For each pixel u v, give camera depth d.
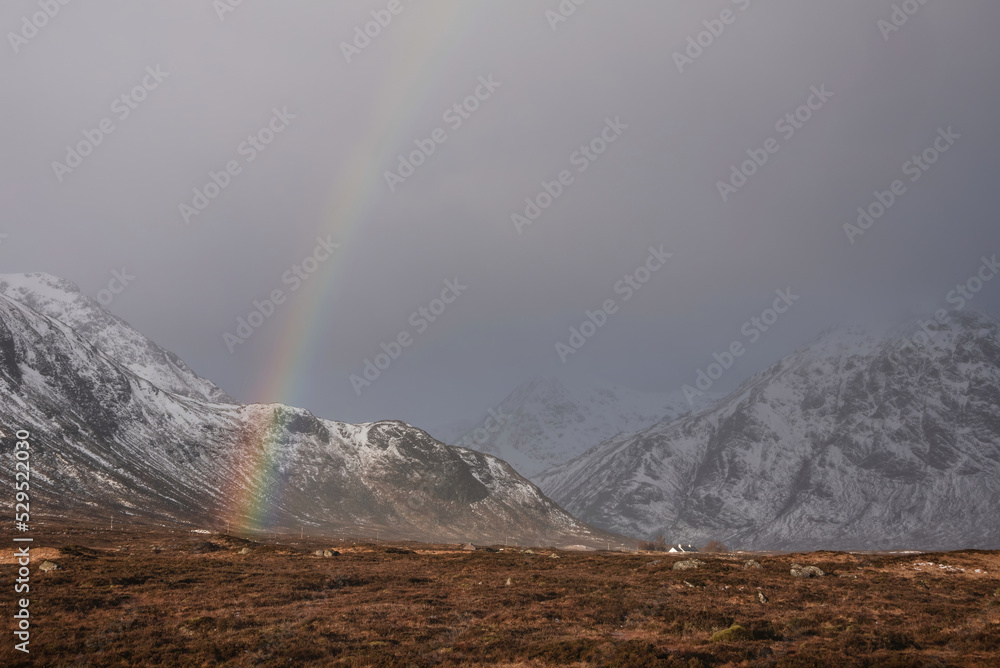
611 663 43.22
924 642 48.78
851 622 54.66
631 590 69.19
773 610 59.47
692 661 42.69
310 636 49.75
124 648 46.59
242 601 62.47
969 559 84.94
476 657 45.03
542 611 58.38
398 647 47.28
